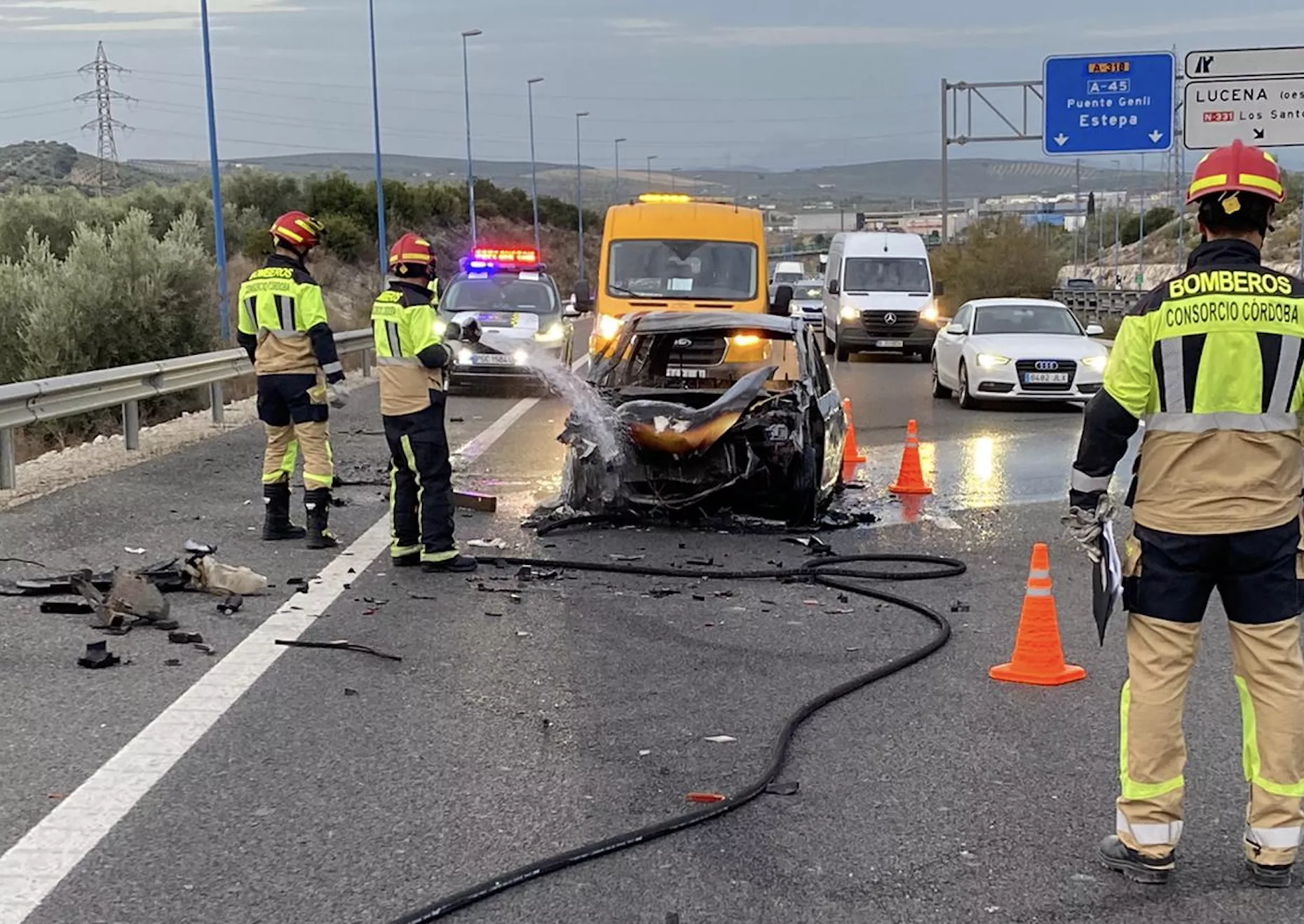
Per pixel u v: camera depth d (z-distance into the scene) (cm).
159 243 2067
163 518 989
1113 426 397
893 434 1590
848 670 632
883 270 2884
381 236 3834
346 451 1395
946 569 848
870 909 388
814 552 908
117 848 427
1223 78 2291
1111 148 3109
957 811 461
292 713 560
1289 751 399
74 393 1180
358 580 808
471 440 1466
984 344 1847
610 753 516
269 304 876
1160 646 403
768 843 434
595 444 968
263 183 5475
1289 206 6059
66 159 12231
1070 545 935
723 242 1789
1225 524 389
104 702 571
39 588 749
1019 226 5166
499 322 1945
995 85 3959
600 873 412
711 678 617
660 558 884
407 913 384
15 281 1833
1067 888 402
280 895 395
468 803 466
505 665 634
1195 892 400
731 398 948
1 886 399
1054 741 533
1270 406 385
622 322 1150
